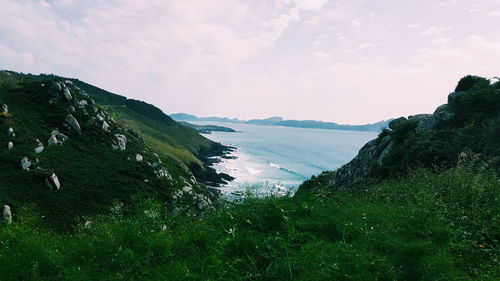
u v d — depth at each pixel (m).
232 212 7.12
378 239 5.60
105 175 52.12
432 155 20.08
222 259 5.13
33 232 5.43
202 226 6.47
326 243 5.59
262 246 5.63
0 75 116.12
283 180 103.38
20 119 64.38
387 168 23.14
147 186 52.16
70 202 41.91
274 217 6.97
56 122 68.38
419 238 5.74
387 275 4.53
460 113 24.56
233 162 151.25
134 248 5.31
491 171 10.17
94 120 73.81
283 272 4.82
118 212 6.14
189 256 5.30
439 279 4.37
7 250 4.53
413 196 8.63
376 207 7.77
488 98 22.34
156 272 4.59
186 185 61.66
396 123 33.56
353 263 4.73
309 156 179.62
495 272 4.71
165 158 100.69
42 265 4.56
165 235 5.68
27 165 48.06
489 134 18.14
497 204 7.47
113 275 4.52
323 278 4.45
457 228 6.30
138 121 169.50
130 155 65.31
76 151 60.59
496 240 5.72
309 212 7.53
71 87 85.69
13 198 39.09
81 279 4.34
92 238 5.54
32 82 81.94
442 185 9.45
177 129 195.50
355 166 32.62
